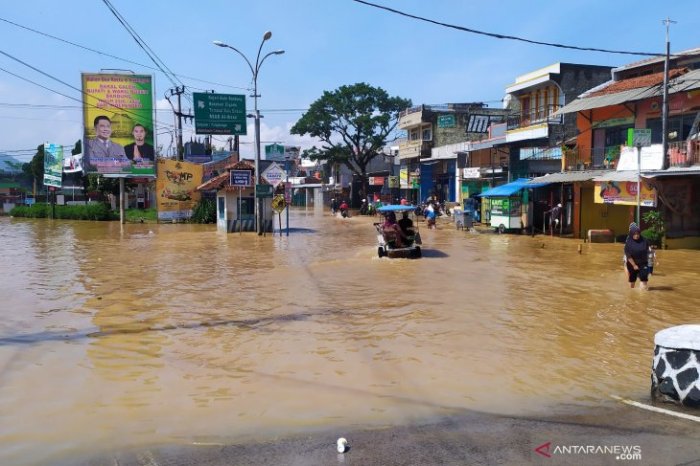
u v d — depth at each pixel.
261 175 28.98
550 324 9.30
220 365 7.18
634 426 5.18
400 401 5.89
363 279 14.06
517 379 6.61
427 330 8.91
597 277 14.24
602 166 24.22
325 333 8.75
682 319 9.66
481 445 4.79
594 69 31.95
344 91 54.00
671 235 20.72
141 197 58.31
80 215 46.44
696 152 19.23
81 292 12.38
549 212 27.22
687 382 5.62
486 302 11.11
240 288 12.84
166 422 5.36
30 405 5.84
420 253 18.55
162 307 10.75
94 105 37.03
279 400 5.93
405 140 55.44
